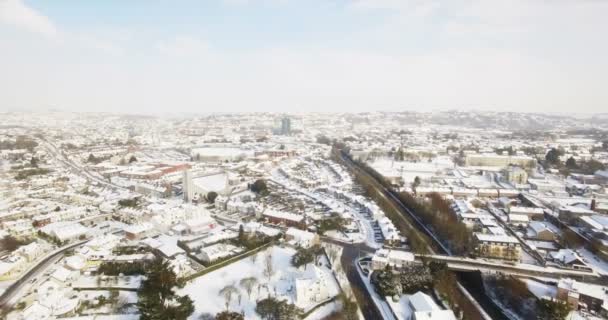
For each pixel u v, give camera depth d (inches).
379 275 6702.8
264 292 6407.5
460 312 6018.7
